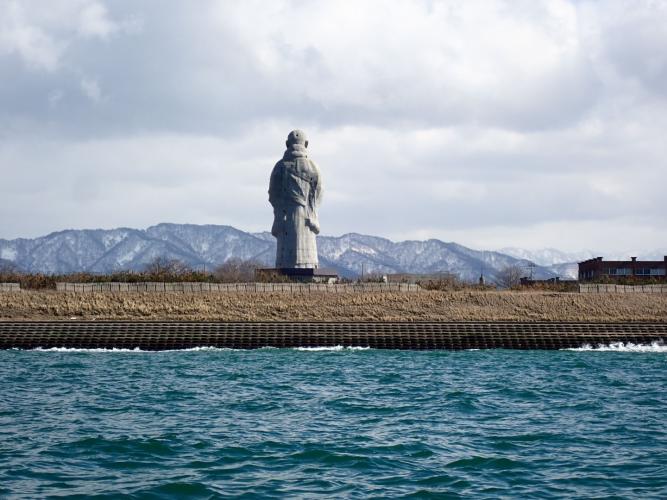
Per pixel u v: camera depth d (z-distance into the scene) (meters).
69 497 40.69
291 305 135.75
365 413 62.78
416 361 103.81
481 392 73.88
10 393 73.31
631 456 49.03
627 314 137.25
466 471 45.72
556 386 78.31
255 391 74.62
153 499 40.66
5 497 40.50
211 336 122.56
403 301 138.00
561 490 42.38
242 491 41.94
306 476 44.72
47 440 52.69
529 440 53.16
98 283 138.25
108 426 57.47
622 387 77.75
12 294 134.62
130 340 121.12
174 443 51.91
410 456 48.91
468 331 124.12
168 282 147.12
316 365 98.19
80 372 90.38
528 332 124.56
